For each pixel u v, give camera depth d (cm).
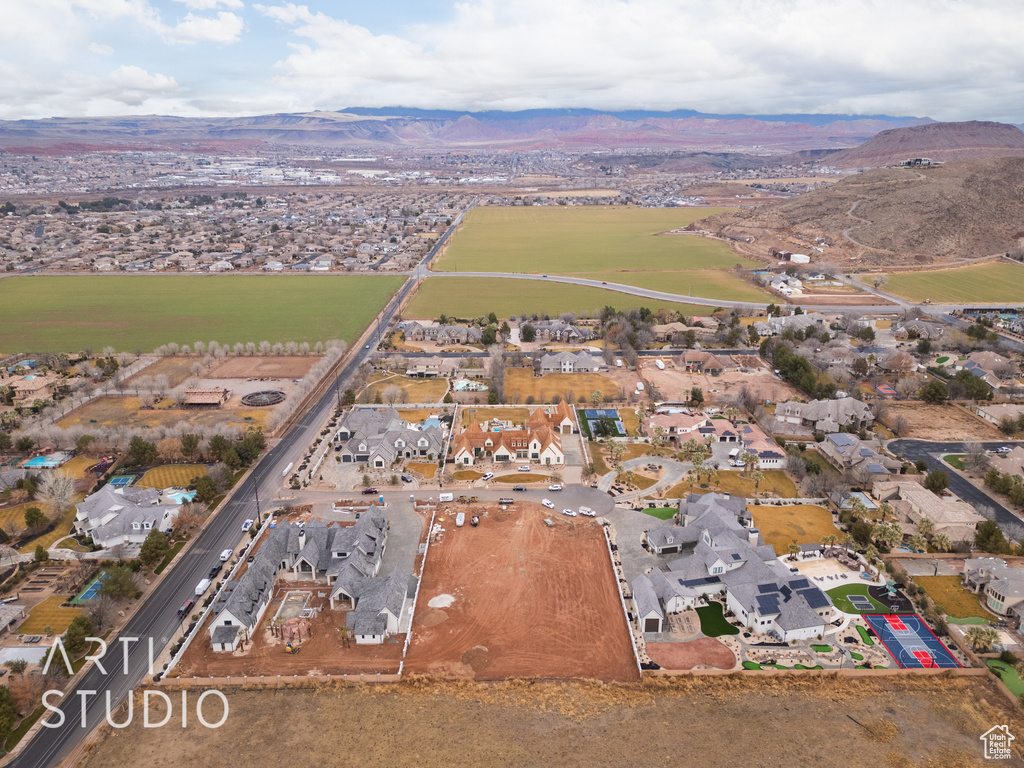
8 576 12912
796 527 14925
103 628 11575
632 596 12494
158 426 19300
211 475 16300
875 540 14100
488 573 13250
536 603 12369
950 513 14575
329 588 12938
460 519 14938
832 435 18475
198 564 13550
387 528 14750
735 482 16875
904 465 17475
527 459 18100
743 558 12838
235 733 9519
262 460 18025
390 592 11925
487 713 9881
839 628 11762
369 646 11294
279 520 15075
